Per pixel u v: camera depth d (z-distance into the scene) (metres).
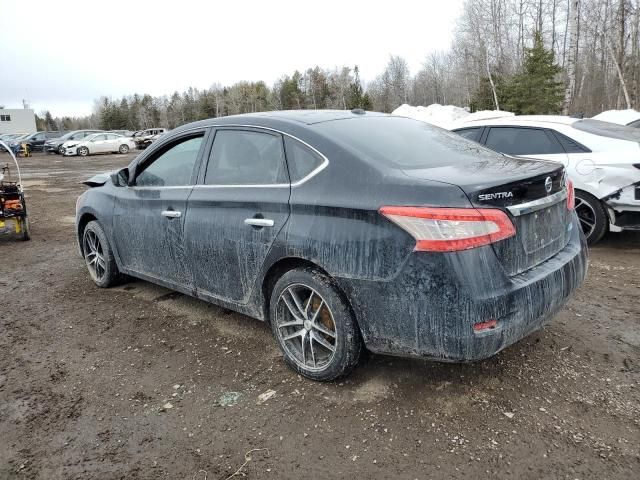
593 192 5.73
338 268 2.88
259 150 3.49
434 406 2.93
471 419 2.80
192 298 4.85
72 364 3.66
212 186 3.76
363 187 2.85
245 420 2.91
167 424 2.91
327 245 2.91
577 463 2.45
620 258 5.59
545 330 3.80
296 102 84.31
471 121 6.77
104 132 33.94
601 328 3.82
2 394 3.29
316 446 2.66
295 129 3.31
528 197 2.76
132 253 4.61
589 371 3.23
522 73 32.81
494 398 2.97
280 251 3.18
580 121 6.24
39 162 27.02
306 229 3.03
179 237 3.97
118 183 4.66
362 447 2.63
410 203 2.63
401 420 2.82
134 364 3.62
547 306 2.79
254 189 3.41
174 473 2.52
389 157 3.01
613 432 2.66
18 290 5.37
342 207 2.87
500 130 6.43
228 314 4.42
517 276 2.71
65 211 10.89
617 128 6.20
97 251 5.25
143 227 4.36
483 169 2.93
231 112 95.56
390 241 2.67
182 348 3.83
